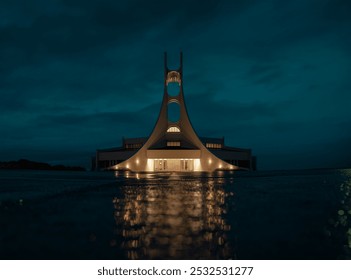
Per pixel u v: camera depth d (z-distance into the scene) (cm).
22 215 618
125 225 523
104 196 971
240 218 585
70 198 908
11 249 394
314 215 614
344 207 723
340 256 369
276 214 629
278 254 376
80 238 441
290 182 1666
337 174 2789
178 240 433
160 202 824
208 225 523
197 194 1035
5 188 1223
